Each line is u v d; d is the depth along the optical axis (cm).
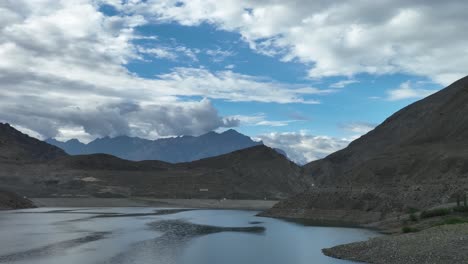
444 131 15800
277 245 7500
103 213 15975
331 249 6662
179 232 9644
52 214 15125
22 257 6178
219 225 11338
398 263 5106
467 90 17238
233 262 5900
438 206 9212
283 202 15125
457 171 11869
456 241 5344
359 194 12656
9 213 15475
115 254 6519
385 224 9731
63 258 6122
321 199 13662
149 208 19888
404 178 13238
